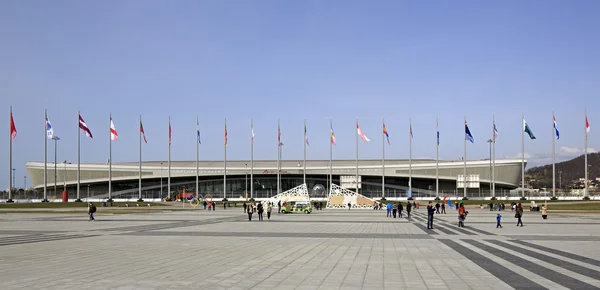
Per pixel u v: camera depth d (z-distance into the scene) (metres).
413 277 15.35
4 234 31.81
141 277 15.16
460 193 142.50
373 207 90.62
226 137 104.00
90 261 18.78
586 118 94.50
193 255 20.77
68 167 144.25
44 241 26.98
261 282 14.39
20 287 13.40
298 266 17.66
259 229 36.91
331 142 96.69
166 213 66.50
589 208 80.75
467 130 101.12
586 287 13.62
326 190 141.88
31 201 113.31
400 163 148.25
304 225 42.16
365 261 19.08
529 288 13.51
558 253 21.69
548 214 65.81
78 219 50.53
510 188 143.25
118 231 34.53
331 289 13.37
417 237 30.25
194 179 149.75
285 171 141.88
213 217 55.78
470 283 14.32
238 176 148.50
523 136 98.50
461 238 29.52
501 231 35.25
